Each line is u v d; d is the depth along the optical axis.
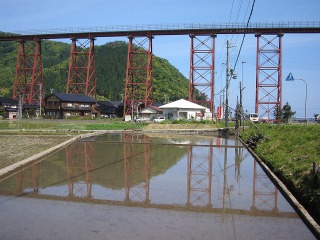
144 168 16.30
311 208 8.77
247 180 13.68
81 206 9.45
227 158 20.39
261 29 51.44
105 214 8.70
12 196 10.49
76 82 66.94
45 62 128.50
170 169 16.17
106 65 121.38
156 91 100.12
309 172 10.55
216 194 11.20
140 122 59.75
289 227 7.92
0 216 8.40
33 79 64.12
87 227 7.64
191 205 9.78
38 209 9.07
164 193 11.23
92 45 59.81
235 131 40.25
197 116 65.31
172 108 64.38
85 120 64.56
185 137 37.84
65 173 14.57
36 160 18.03
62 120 63.09
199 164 17.91
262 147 21.39
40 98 68.38
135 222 8.08
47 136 30.36
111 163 17.58
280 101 51.84
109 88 113.88
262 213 9.05
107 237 7.04
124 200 10.22
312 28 50.31
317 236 7.25
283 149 17.53
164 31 55.31
